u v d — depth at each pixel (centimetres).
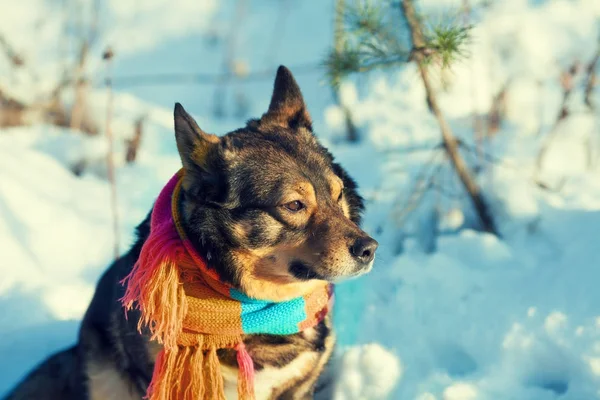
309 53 955
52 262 519
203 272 315
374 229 494
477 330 389
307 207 315
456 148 473
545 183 511
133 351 339
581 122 568
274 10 1111
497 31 635
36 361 427
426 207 498
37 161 630
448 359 395
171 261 304
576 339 349
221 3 1140
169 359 307
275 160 320
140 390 358
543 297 385
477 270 431
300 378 345
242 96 873
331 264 308
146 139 712
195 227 310
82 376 374
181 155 314
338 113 664
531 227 462
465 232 461
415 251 475
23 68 794
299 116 362
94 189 616
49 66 844
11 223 531
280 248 315
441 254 445
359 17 443
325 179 324
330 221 313
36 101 752
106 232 552
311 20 1062
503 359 366
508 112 614
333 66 446
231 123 793
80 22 900
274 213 313
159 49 1012
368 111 651
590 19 644
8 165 600
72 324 454
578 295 371
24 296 466
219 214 311
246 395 312
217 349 322
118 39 1017
